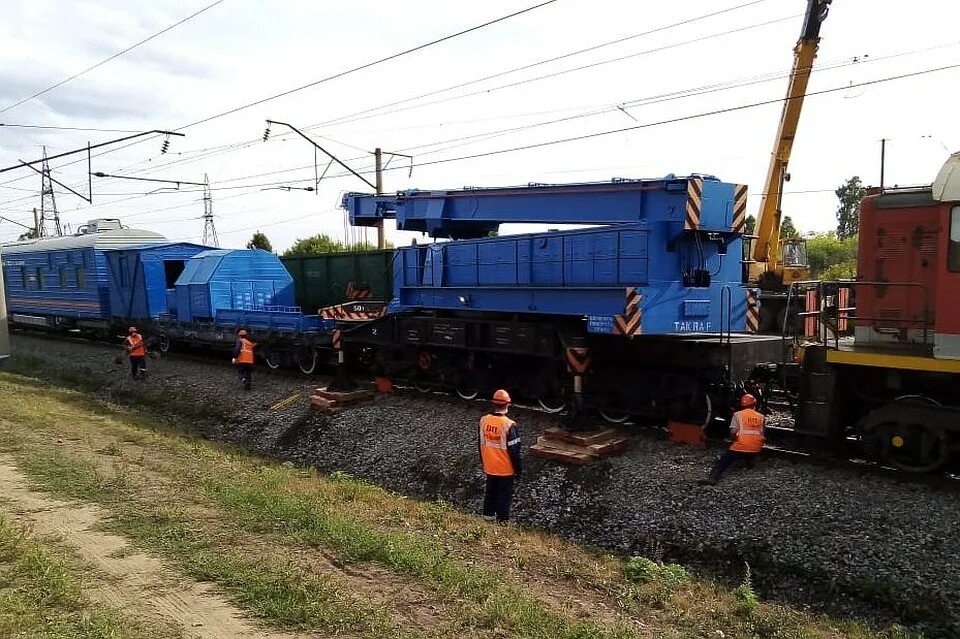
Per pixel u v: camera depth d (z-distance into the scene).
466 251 13.73
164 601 4.91
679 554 8.16
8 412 12.61
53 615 4.49
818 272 48.94
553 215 12.52
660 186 10.84
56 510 6.85
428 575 5.68
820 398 9.44
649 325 10.58
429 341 14.38
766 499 8.41
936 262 8.97
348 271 21.44
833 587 7.03
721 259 11.59
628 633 5.09
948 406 8.17
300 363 18.19
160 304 23.02
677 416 11.23
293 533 6.47
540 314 12.73
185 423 16.27
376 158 25.61
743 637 5.68
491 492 9.16
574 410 11.03
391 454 12.27
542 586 6.31
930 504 7.62
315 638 4.49
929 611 6.47
